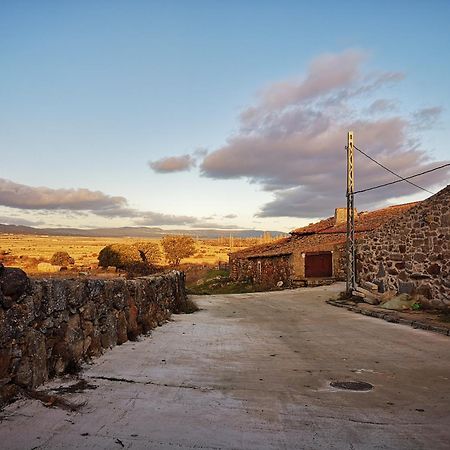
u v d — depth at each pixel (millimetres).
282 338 11148
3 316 5051
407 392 6602
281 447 4539
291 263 31203
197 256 81000
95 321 7730
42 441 4234
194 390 6273
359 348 9930
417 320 13656
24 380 5383
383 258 19203
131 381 6414
